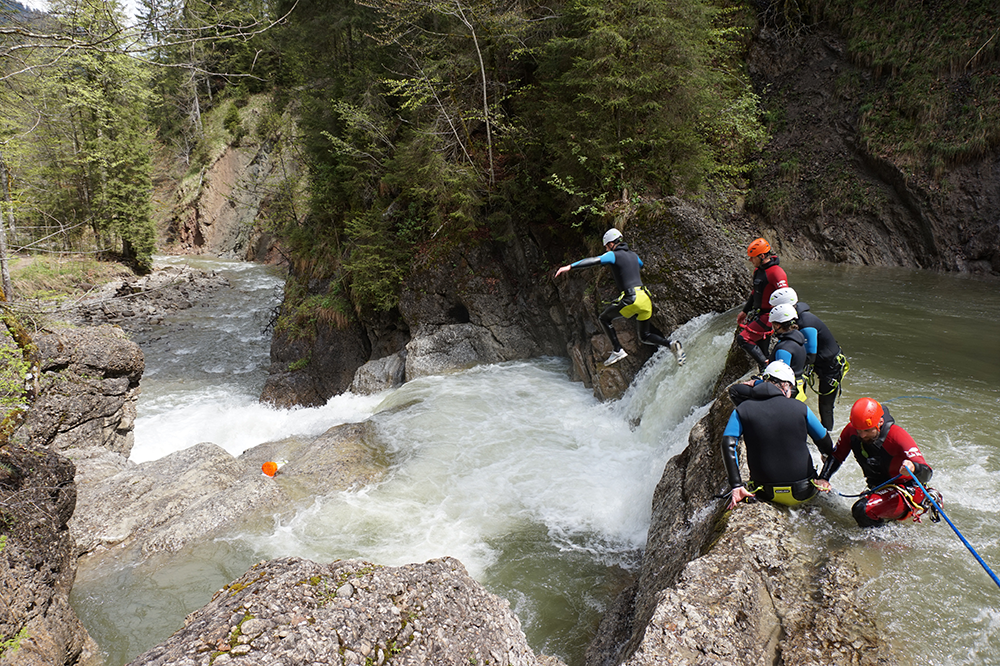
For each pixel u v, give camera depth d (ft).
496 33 45.32
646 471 24.36
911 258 46.11
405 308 46.42
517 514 23.03
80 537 20.25
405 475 25.88
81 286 70.79
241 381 57.21
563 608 17.85
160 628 16.84
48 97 32.40
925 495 11.83
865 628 10.72
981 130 42.75
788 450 12.92
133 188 88.63
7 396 18.38
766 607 11.37
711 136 45.42
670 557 15.01
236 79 126.11
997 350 24.32
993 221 41.83
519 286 43.65
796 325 15.60
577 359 36.86
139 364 30.40
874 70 51.72
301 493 24.29
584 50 36.58
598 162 36.88
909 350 24.32
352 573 10.15
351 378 53.47
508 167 45.14
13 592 14.16
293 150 85.71
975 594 11.25
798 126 55.11
